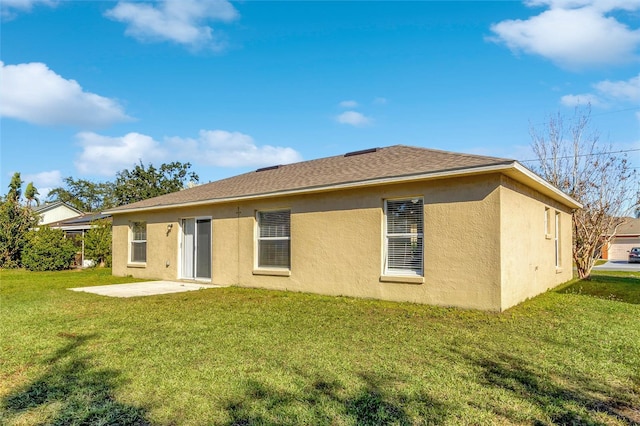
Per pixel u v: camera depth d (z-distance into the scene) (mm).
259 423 3008
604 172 16297
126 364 4422
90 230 22000
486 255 7645
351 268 9602
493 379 3953
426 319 6844
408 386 3748
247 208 12078
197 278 13656
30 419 3139
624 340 5473
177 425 3016
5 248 21656
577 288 11773
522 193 8906
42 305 8516
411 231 8828
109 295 10148
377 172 9391
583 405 3381
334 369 4219
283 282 11062
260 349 4984
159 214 14961
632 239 39188
